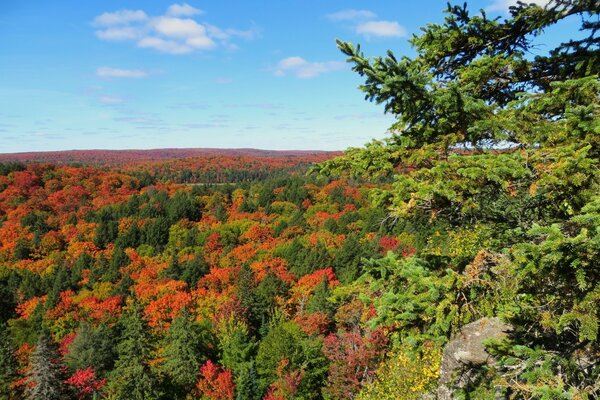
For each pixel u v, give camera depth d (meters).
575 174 3.51
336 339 21.83
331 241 63.91
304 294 44.78
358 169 4.87
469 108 4.14
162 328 43.41
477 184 3.90
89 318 45.34
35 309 47.53
